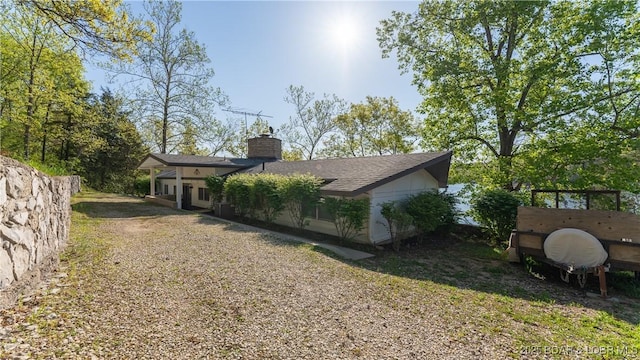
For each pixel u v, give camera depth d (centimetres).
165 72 2336
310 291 442
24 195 349
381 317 369
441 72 1243
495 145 1316
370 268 615
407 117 2503
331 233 992
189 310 355
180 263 540
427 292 475
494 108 1208
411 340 315
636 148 977
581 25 1027
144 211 1313
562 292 525
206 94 2444
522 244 656
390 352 289
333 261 636
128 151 2531
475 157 1338
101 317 317
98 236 717
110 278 434
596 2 1011
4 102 1352
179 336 295
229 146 2777
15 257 323
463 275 606
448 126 1342
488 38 1284
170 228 921
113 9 607
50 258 447
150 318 326
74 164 1977
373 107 2644
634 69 1020
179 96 2392
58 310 320
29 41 1386
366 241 893
